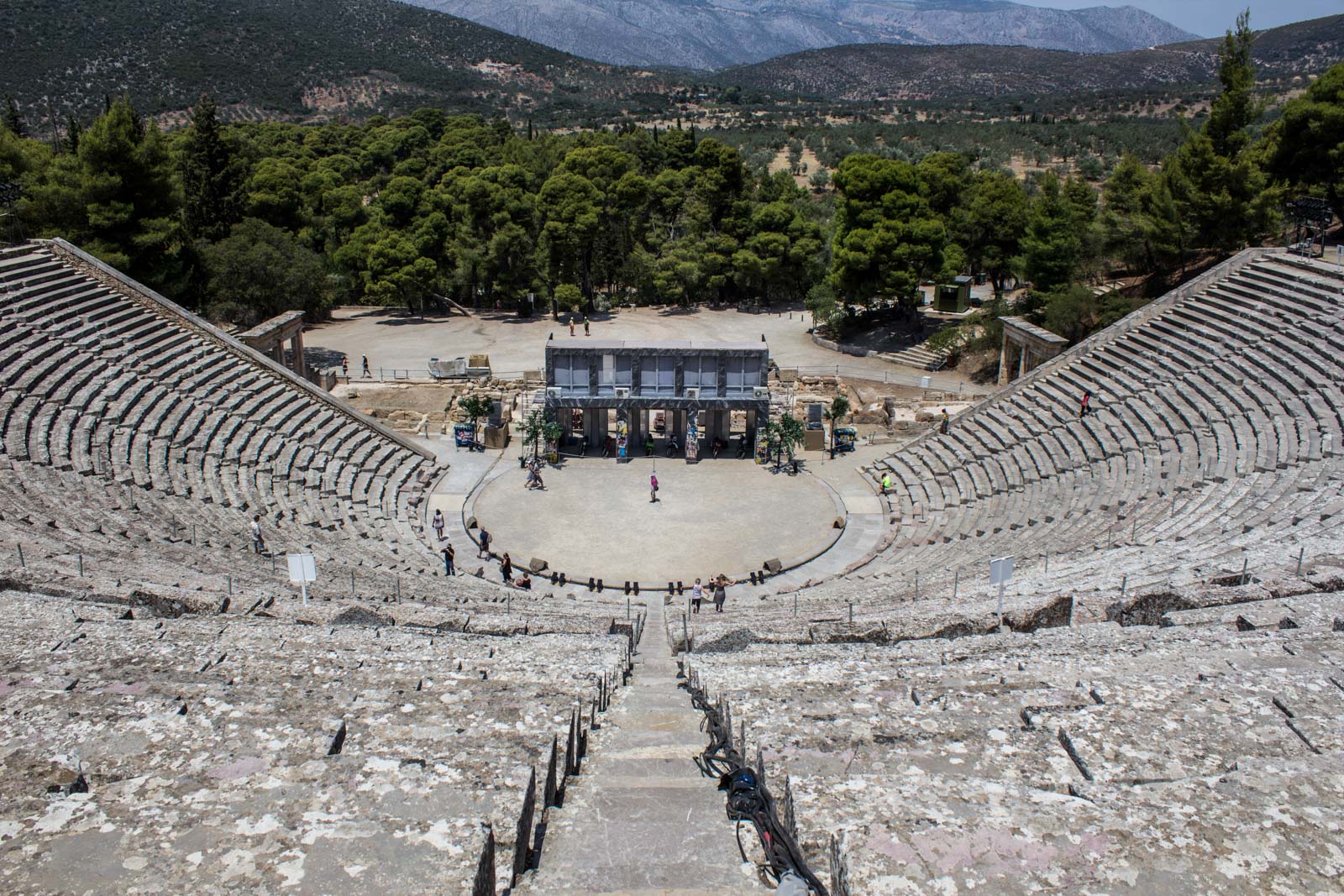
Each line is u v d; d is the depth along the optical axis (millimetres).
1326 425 27062
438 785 6223
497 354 64312
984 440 38625
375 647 13461
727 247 79062
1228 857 5160
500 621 18422
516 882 6254
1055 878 5016
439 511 34969
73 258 41188
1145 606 15180
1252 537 20703
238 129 117062
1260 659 9883
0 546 18969
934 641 13516
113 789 5945
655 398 43375
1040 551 25766
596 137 110375
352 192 85062
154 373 35531
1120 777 6793
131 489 27438
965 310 71812
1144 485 29141
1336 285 34625
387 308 80125
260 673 10484
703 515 37750
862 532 36031
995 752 7184
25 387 30250
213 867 5215
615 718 11102
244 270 64250
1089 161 115938
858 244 64375
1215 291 39281
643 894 6195
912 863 5168
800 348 66438
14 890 4973
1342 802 5602
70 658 10625
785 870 6188
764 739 8102
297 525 30172
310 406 40219
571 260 76312
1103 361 39344
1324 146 48625
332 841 5488
